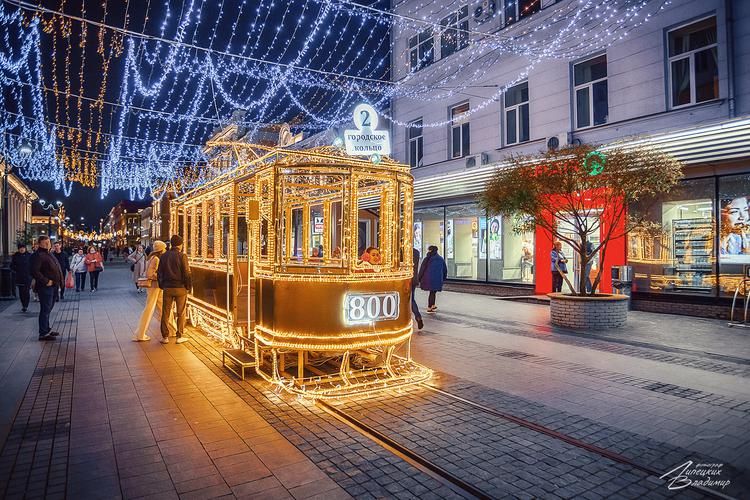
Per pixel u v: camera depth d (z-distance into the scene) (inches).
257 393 238.5
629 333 384.8
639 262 508.4
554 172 383.9
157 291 370.0
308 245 385.4
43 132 673.6
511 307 542.0
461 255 725.9
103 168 957.8
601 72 544.4
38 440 181.6
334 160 261.6
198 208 426.6
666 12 478.0
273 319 247.0
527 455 168.9
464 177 671.8
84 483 149.3
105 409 215.5
